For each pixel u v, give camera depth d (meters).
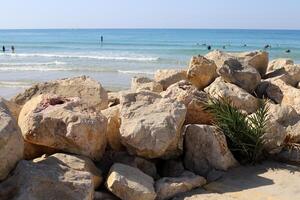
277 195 5.65
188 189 5.84
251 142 6.91
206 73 9.59
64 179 4.93
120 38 93.19
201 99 7.47
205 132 6.56
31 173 4.87
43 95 6.39
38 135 5.79
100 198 5.31
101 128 5.97
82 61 37.06
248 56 11.31
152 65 33.03
